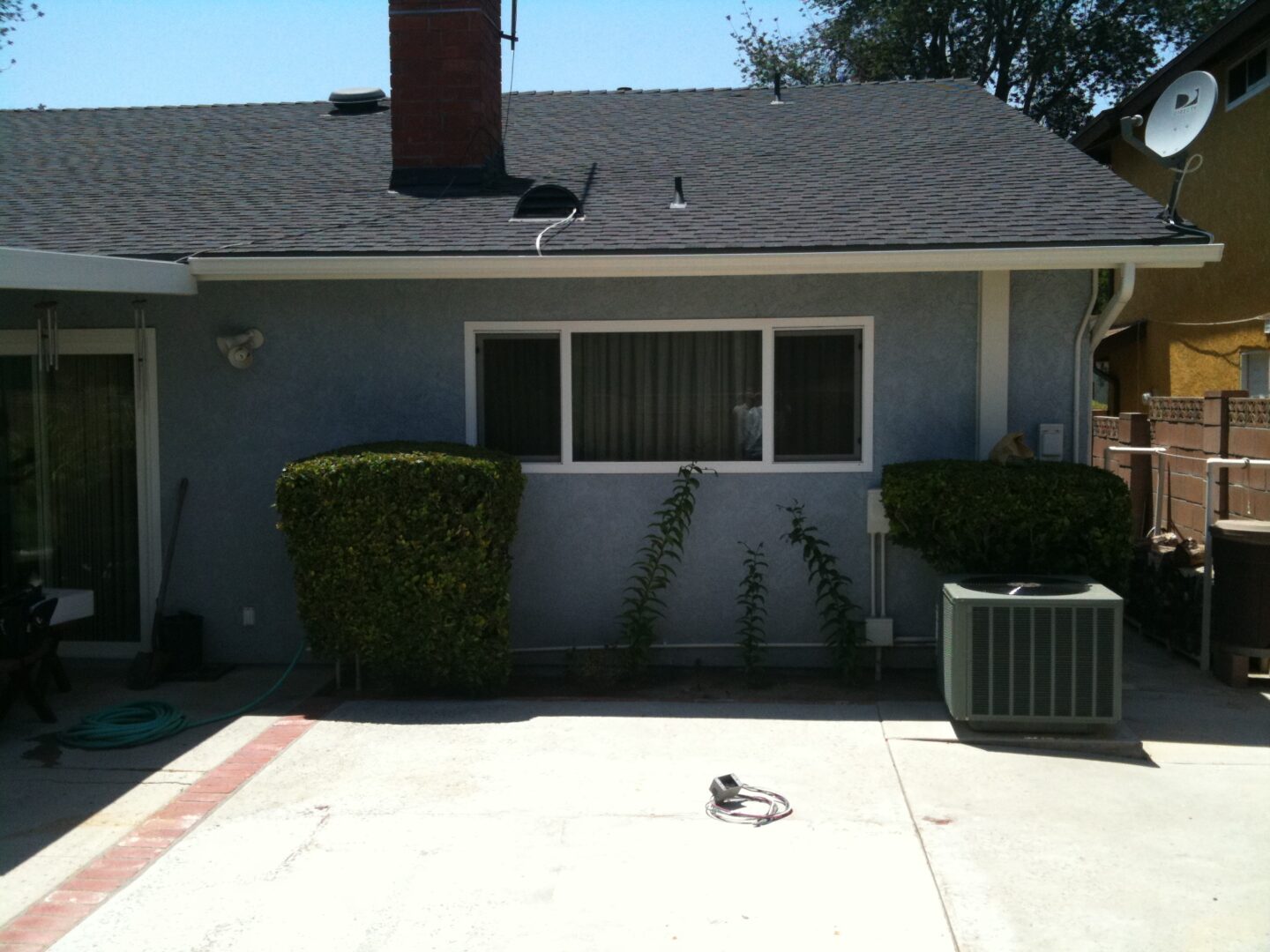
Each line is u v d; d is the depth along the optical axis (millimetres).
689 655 7996
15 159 10266
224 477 8188
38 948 4105
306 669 8125
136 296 8148
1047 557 7020
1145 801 5398
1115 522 6926
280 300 8062
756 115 10633
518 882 4594
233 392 8133
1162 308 16250
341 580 6973
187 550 8250
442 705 7078
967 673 6207
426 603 6938
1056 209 7781
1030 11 25484
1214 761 5953
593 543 7969
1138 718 6656
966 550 7113
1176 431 10867
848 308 7742
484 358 8031
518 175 9297
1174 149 7523
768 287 7785
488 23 9289
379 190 9023
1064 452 7684
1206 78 7516
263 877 4668
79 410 8375
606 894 4484
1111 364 18688
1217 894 4457
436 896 4484
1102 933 4152
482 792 5570
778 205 8188
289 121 11125
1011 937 4133
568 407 7945
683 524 7879
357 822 5219
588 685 7461
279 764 6020
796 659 7918
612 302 7867
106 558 8406
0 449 8469
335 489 6898
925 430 7766
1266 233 13109
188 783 5777
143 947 4117
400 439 8047
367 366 8039
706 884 4559
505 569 7211
